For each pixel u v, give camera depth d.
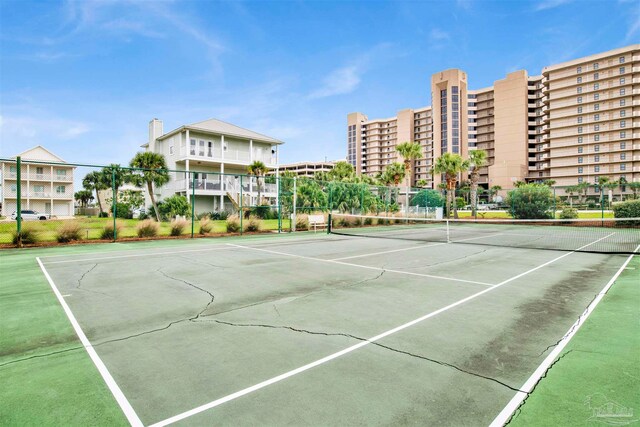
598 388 3.44
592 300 6.58
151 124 40.53
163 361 4.02
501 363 3.97
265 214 25.34
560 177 97.44
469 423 2.88
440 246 15.30
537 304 6.31
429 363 3.97
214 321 5.38
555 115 97.81
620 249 14.37
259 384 3.50
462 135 118.56
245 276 8.65
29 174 34.94
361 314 5.71
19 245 13.91
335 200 26.59
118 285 7.66
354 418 2.94
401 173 50.12
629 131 87.25
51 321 5.36
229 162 37.47
